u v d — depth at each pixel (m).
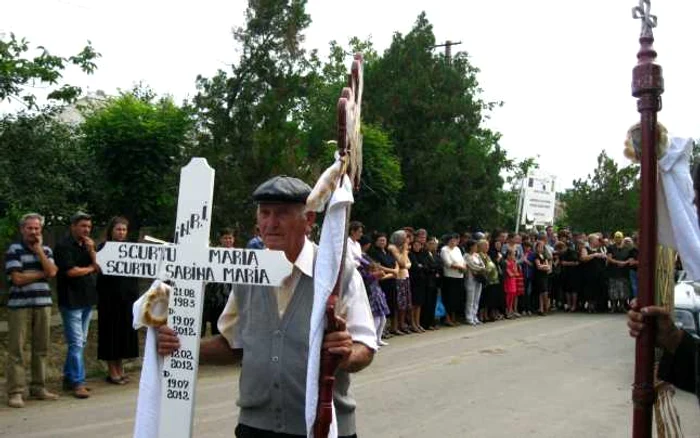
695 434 6.29
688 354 2.78
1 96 10.73
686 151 2.77
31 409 6.89
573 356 10.49
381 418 6.63
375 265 10.83
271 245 2.75
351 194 2.47
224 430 6.18
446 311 14.09
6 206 11.12
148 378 2.76
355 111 2.56
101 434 6.03
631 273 17.39
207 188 2.76
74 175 11.88
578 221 28.08
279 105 11.42
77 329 7.51
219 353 2.93
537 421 6.57
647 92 2.75
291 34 11.67
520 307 16.66
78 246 7.65
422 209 19.48
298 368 2.65
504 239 16.11
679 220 2.76
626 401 7.46
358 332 2.65
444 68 21.05
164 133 12.09
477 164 20.44
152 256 2.78
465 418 6.66
